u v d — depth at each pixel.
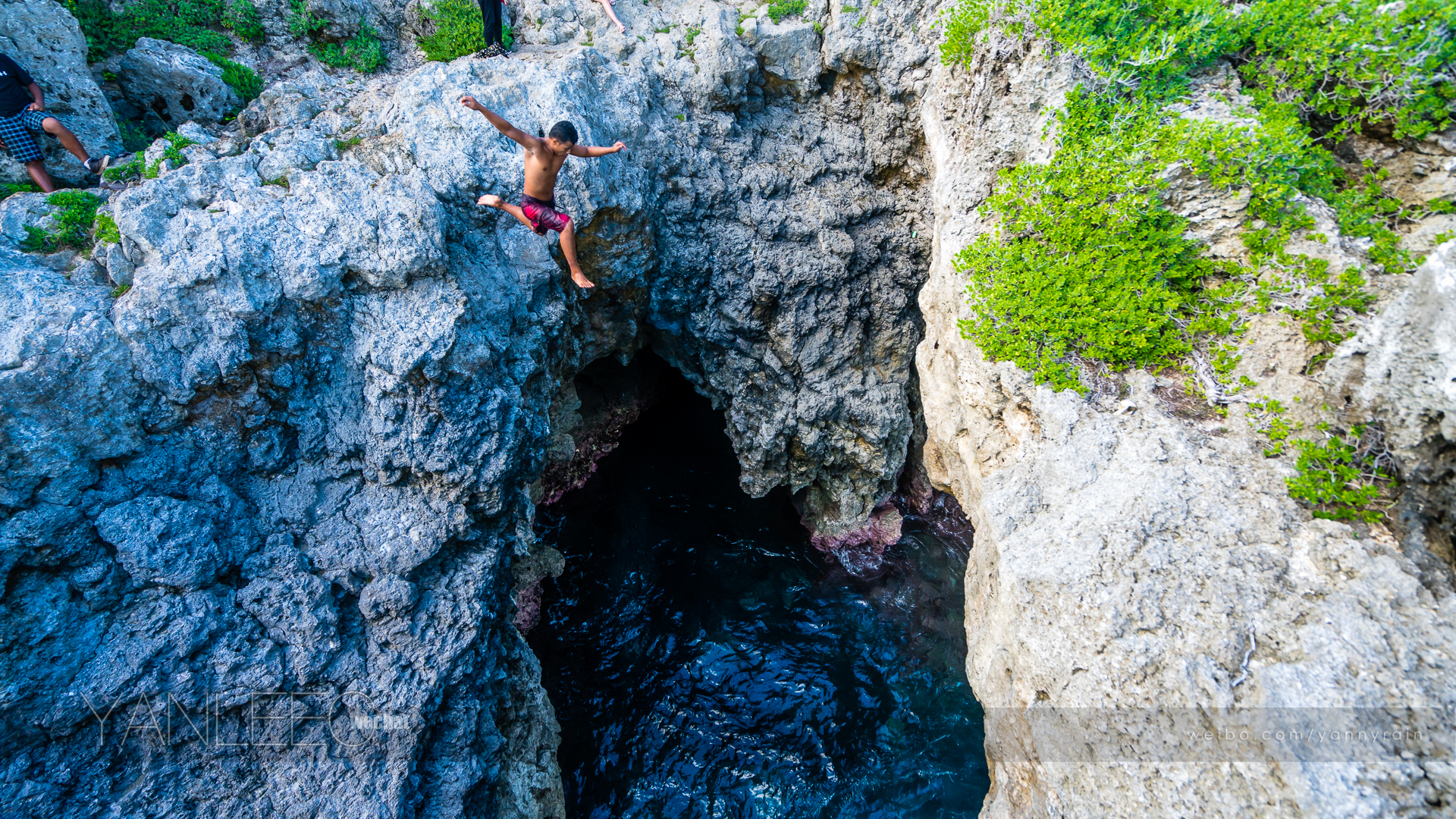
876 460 14.94
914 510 16.61
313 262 8.27
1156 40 8.41
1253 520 6.36
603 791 12.73
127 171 9.45
